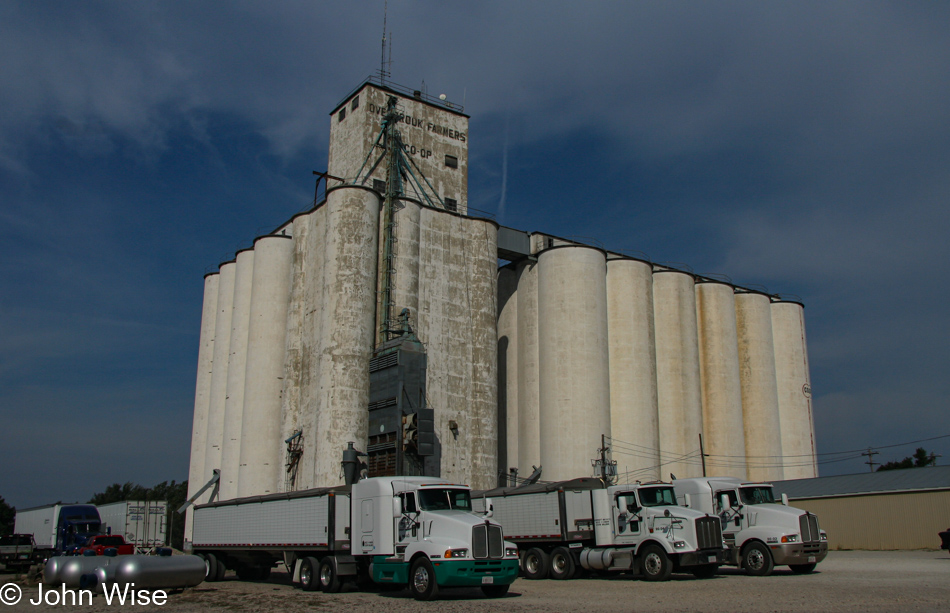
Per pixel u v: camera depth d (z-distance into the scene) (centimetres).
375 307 5053
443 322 5397
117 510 5175
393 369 4559
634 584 2464
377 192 5234
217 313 6556
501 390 6294
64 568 2511
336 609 1952
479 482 5200
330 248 4991
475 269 5684
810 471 7200
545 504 2872
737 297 7244
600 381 5559
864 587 2184
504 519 3017
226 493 5644
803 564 2747
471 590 2441
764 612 1648
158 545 5103
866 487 4831
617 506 2731
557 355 5591
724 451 6456
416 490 2312
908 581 2369
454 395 5294
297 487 4906
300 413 5181
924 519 4434
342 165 6181
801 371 7488
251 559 3083
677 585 2383
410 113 6316
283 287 5700
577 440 5372
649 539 2598
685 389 6231
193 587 2673
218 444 6088
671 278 6475
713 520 2636
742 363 7088
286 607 2031
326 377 4725
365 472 4481
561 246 5809
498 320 6494
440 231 5597
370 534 2373
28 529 5378
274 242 5781
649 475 5675
